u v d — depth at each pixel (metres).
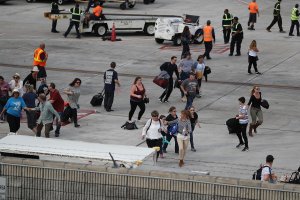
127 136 73.06
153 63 105.50
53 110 70.19
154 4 152.25
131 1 146.75
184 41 105.69
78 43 117.69
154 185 45.31
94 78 96.69
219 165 64.88
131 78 96.94
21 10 144.38
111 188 45.88
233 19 111.81
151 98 87.75
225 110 83.12
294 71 102.12
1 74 97.62
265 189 43.97
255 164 65.31
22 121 77.88
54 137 72.06
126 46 116.31
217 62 106.69
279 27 128.50
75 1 147.50
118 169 45.94
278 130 76.25
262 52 113.06
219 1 156.12
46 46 114.81
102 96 84.31
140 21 124.44
